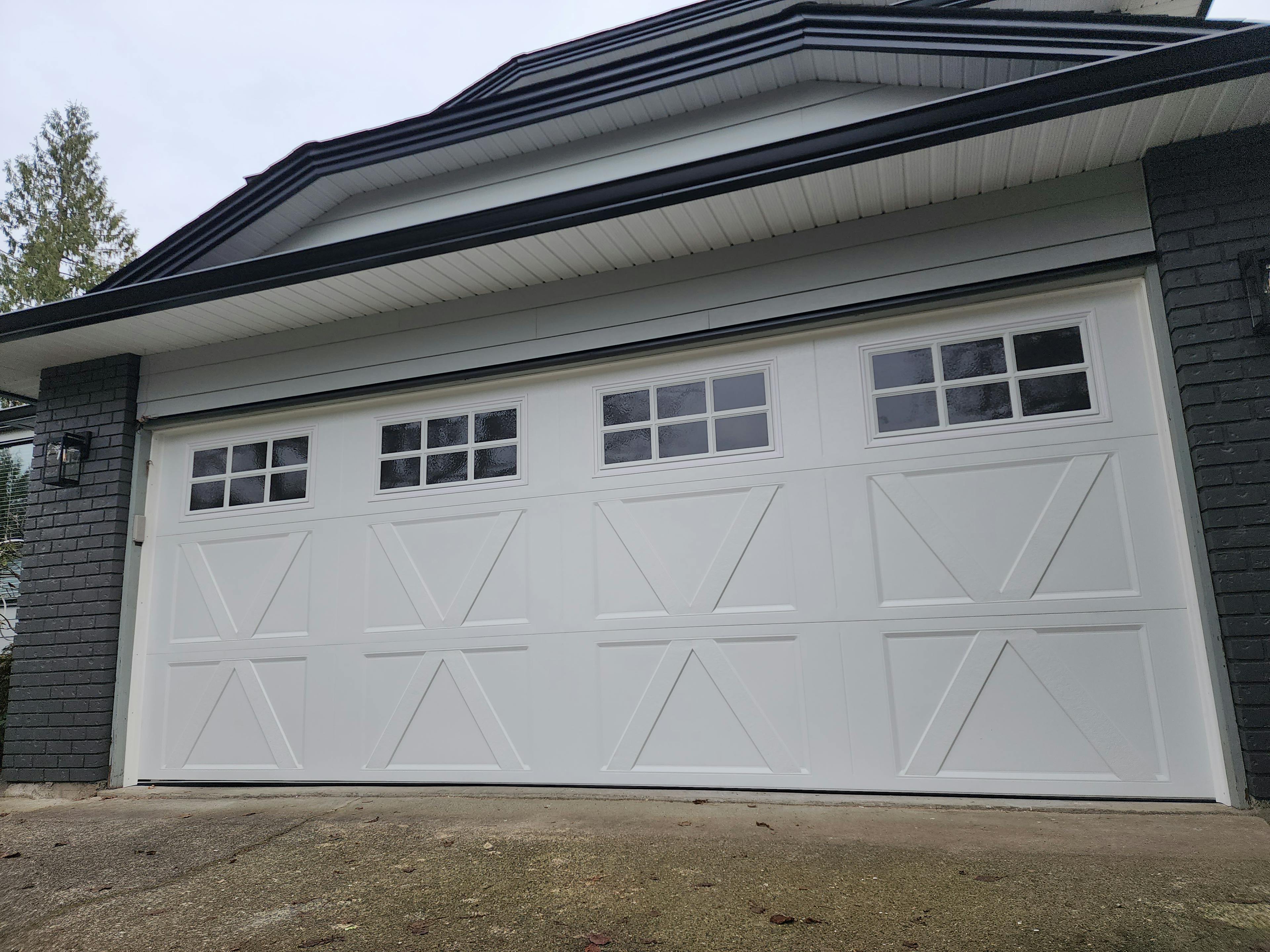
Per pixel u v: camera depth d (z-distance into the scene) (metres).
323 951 2.21
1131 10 4.39
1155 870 2.48
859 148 3.33
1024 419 3.62
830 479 3.85
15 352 5.14
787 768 3.68
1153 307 3.43
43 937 2.45
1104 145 3.37
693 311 4.14
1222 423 3.18
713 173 3.55
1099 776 3.29
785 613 3.80
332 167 4.84
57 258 17.75
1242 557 3.08
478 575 4.37
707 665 3.88
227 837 3.45
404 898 2.58
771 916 2.28
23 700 4.88
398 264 4.14
